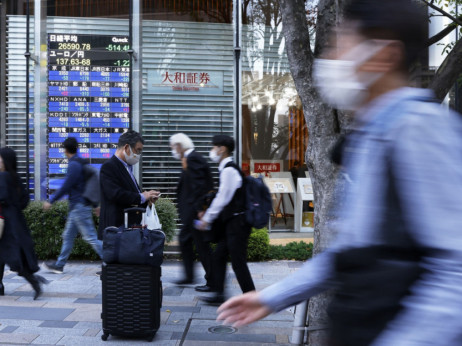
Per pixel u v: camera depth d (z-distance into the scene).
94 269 7.72
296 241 9.70
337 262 1.29
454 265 1.08
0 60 9.80
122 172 5.68
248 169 10.48
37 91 9.71
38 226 8.16
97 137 9.78
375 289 1.14
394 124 1.18
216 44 10.11
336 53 1.40
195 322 5.09
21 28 9.83
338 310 1.22
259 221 5.13
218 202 5.19
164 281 6.89
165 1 10.00
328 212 3.80
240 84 10.15
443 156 1.12
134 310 4.50
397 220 1.15
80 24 9.85
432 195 1.11
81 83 9.77
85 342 4.50
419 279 1.12
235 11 10.10
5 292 6.27
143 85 9.95
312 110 4.03
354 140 1.32
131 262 4.46
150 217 5.81
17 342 4.46
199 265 7.86
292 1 4.18
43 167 9.73
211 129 10.09
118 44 9.84
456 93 8.43
